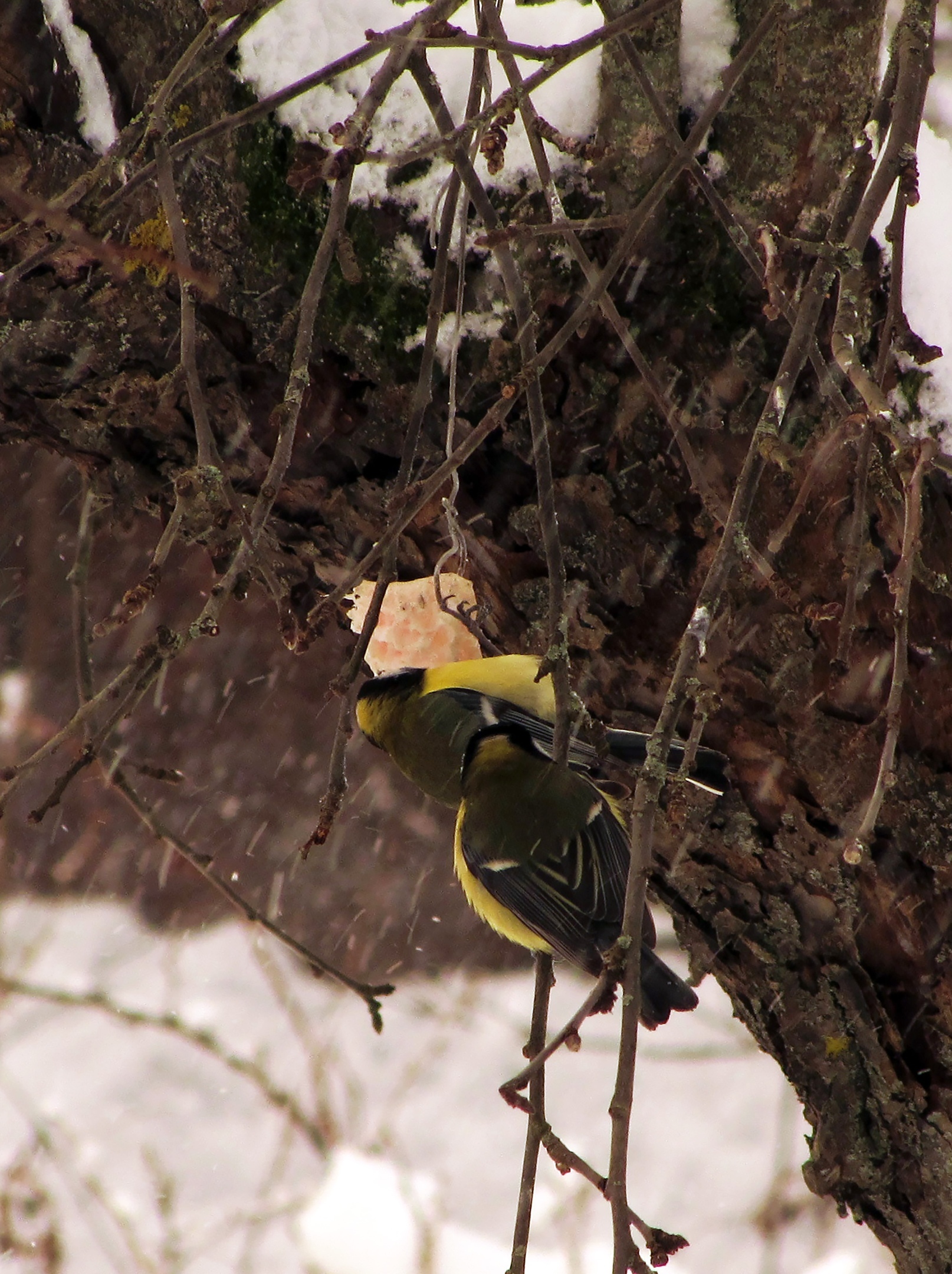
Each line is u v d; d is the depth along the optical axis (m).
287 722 16.80
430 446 5.95
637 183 5.48
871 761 5.51
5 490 15.73
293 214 5.73
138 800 6.24
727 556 3.73
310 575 6.64
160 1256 12.45
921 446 3.57
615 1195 2.96
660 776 3.47
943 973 5.57
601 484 5.79
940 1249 5.75
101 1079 15.07
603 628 5.93
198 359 5.93
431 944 16.91
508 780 5.85
